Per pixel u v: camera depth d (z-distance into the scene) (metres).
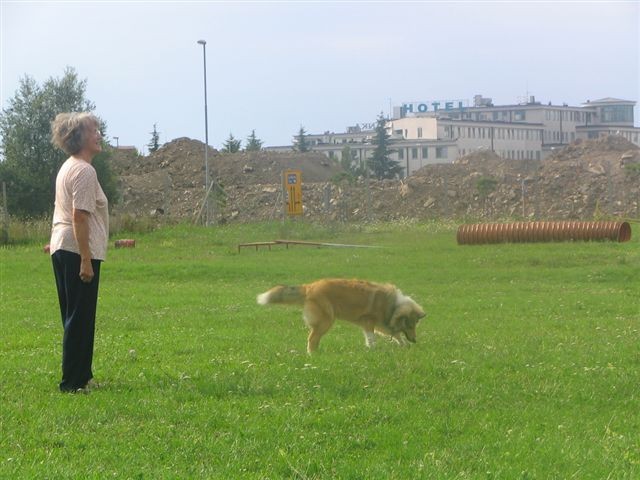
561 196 52.09
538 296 19.00
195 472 6.57
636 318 15.62
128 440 7.43
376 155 89.38
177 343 12.68
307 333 13.97
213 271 24.30
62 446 7.29
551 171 55.94
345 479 6.46
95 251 9.23
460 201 53.38
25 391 9.23
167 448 7.20
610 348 12.17
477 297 18.95
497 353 11.70
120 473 6.50
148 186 60.94
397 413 8.33
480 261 26.00
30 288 21.11
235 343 12.73
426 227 40.12
